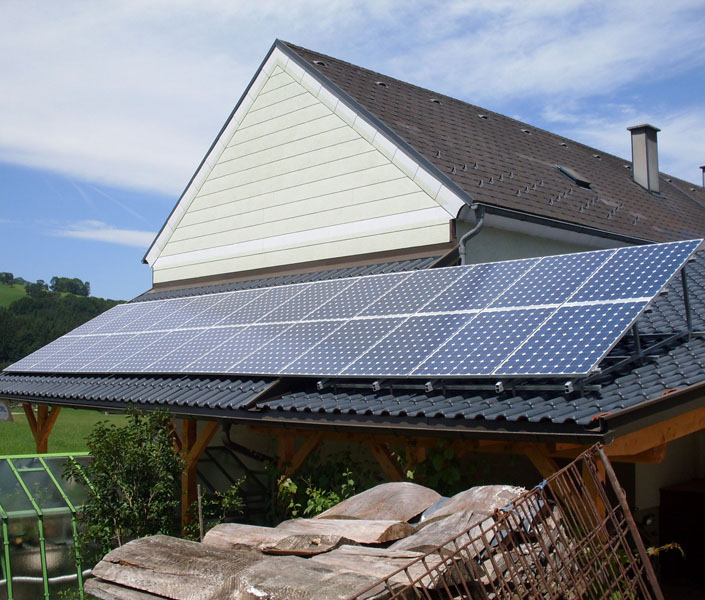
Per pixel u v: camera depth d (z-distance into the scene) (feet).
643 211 69.15
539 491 17.99
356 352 34.22
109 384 47.26
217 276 65.16
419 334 33.40
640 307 27.96
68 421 108.47
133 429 35.42
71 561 37.65
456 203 48.26
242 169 63.62
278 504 38.60
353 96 56.70
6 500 37.83
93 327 62.75
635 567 19.19
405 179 51.49
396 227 51.83
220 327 46.85
